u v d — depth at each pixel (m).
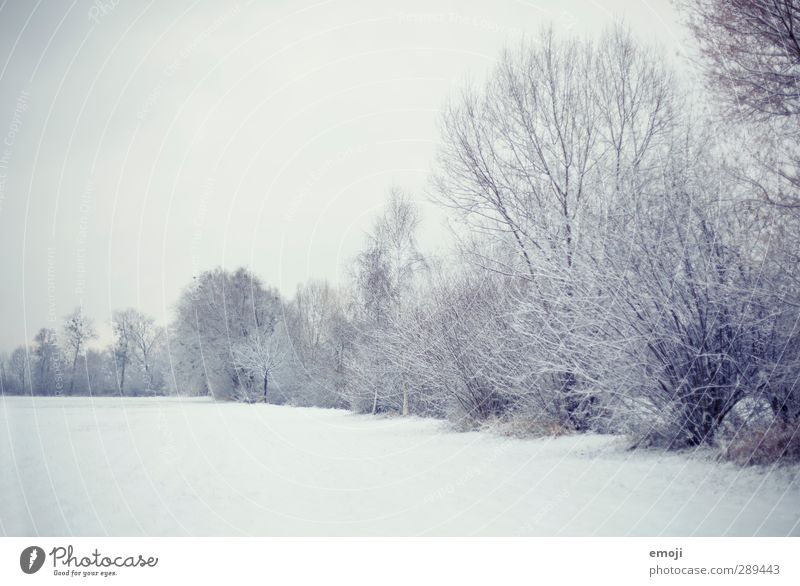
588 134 20.75
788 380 12.43
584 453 14.20
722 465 11.29
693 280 13.02
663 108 19.48
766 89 15.19
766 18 15.03
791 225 13.34
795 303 12.28
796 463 10.77
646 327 13.54
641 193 14.28
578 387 17.62
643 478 10.92
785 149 14.33
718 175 13.96
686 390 13.33
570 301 15.03
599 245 14.46
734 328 13.16
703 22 16.31
